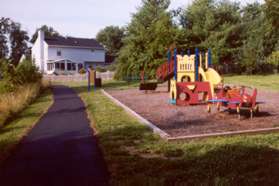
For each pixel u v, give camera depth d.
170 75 19.89
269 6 28.81
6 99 12.94
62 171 5.27
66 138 7.66
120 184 4.55
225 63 40.16
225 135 7.39
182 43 35.50
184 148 6.34
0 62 18.44
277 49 35.59
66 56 63.56
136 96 18.02
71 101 16.08
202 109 12.11
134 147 6.55
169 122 9.36
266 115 10.30
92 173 5.13
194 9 39.94
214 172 4.91
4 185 4.74
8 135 8.16
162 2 40.94
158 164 5.39
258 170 4.98
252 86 23.03
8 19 40.91
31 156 6.18
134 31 38.72
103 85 29.33
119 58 37.47
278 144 6.55
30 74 21.33
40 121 10.20
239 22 40.41
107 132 8.00
